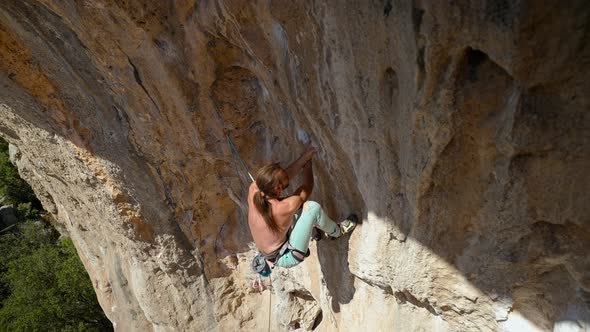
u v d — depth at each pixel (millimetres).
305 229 3244
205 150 4324
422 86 2088
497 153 2100
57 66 4074
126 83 3896
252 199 3240
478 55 1933
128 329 7496
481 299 2623
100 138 4645
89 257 7707
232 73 3727
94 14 3275
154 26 3283
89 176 4996
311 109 2984
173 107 3965
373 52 2281
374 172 2824
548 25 1619
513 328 2584
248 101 3951
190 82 3705
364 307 3705
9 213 20594
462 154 2229
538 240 2213
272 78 3262
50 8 3412
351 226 3400
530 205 2113
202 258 5637
